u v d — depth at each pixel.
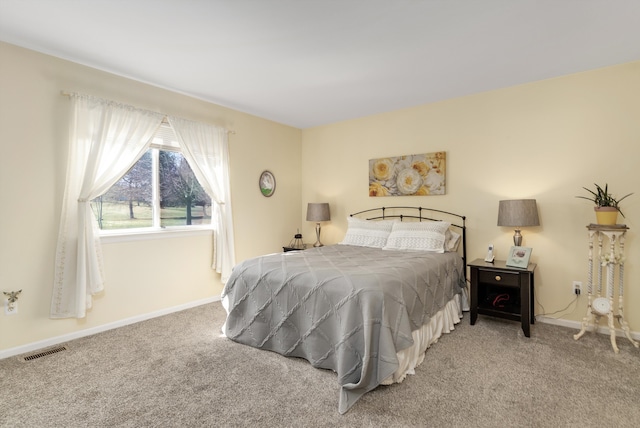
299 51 2.56
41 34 2.31
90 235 2.76
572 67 2.87
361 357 1.98
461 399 1.86
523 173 3.26
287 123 4.77
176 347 2.57
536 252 3.20
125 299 3.08
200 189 3.80
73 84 2.73
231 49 2.52
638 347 2.54
